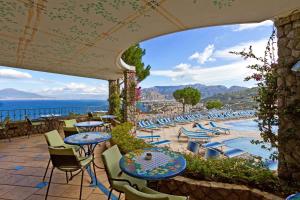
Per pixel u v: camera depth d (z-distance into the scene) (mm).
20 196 2604
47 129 7711
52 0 2299
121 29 3221
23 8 2498
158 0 2250
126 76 8016
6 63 6164
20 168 3602
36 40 3812
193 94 21609
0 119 7016
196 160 2721
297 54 2227
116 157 2377
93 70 7707
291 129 2238
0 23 2992
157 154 2326
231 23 2855
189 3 2289
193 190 2350
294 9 2193
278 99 2408
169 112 18766
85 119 9555
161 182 2543
